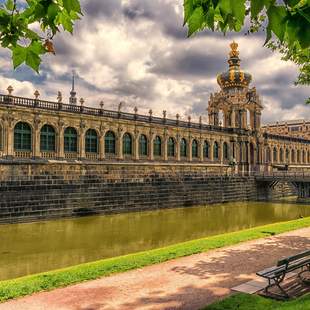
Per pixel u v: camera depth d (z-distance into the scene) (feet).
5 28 16.51
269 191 279.69
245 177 261.65
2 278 80.74
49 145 174.29
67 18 16.93
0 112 154.30
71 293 52.65
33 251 106.42
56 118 175.52
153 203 204.85
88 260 97.40
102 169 188.14
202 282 56.44
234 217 183.21
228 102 287.69
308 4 11.61
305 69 82.79
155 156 226.38
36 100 167.94
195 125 253.24
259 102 302.86
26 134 165.48
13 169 154.92
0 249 108.27
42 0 14.71
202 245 82.28
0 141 154.92
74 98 267.39
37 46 16.85
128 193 192.34
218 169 263.70
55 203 161.27
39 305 48.16
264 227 109.60
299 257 50.80
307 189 252.42
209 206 226.99
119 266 65.16
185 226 154.61
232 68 300.61
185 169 235.40
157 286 55.01
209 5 12.48
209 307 43.45
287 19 11.41
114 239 125.18
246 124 290.56
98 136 194.80
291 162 351.46
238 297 46.83
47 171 165.78
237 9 10.89
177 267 65.26
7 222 144.87
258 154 302.04
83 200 172.14
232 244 84.38
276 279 49.39
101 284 56.44
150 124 222.28
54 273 64.28
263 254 74.18
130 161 210.38
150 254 76.07
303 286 51.42
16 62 17.20
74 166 176.24
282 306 38.06
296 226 109.60
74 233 133.28
